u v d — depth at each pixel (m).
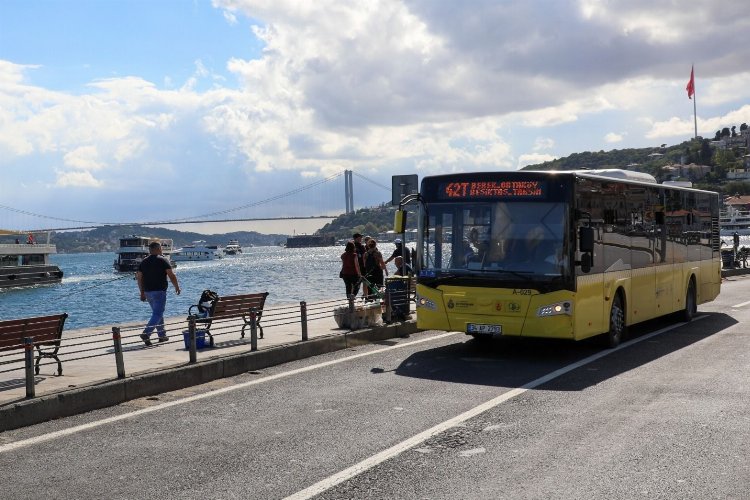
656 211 16.58
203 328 13.46
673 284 17.56
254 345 12.54
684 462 6.77
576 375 11.27
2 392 9.24
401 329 16.55
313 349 13.64
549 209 12.55
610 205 14.08
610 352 13.62
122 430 8.23
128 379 9.94
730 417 8.43
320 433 7.92
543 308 12.38
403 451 7.20
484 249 12.85
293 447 7.39
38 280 75.50
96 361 11.82
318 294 53.41
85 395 9.30
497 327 12.64
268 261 162.88
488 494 5.97
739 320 18.81
